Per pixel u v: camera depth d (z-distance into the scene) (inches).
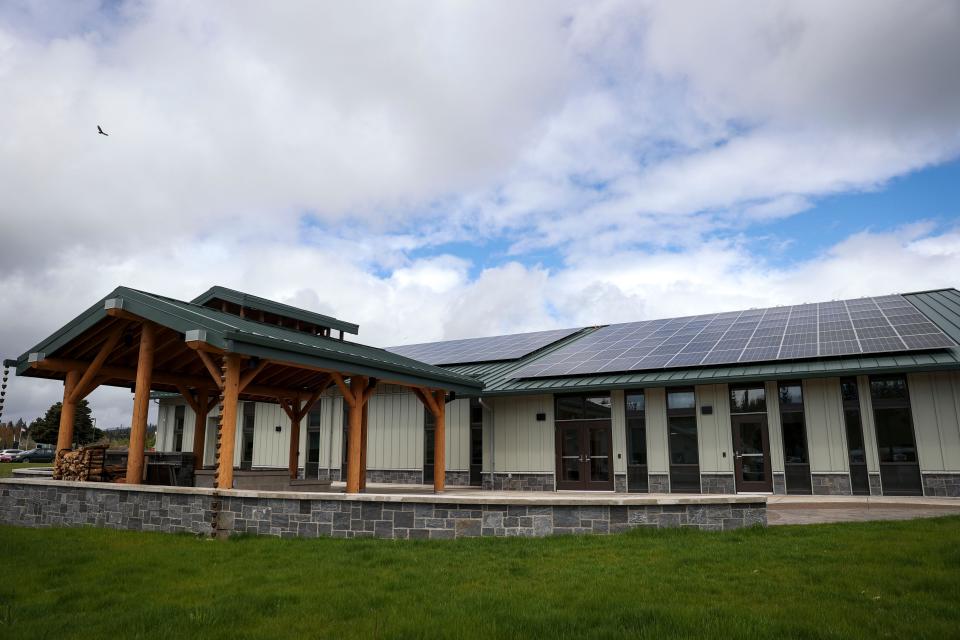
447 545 377.7
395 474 979.3
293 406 783.1
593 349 969.5
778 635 209.6
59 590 285.9
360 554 352.2
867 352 690.2
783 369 713.6
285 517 424.8
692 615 229.1
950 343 666.8
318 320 746.8
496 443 890.7
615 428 815.7
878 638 204.7
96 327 567.5
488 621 229.5
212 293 665.0
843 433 700.7
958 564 295.4
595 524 408.8
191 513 446.0
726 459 749.9
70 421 596.7
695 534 400.2
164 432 1241.4
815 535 386.0
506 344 1151.6
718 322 1000.2
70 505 511.8
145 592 279.3
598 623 226.7
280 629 223.3
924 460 660.1
